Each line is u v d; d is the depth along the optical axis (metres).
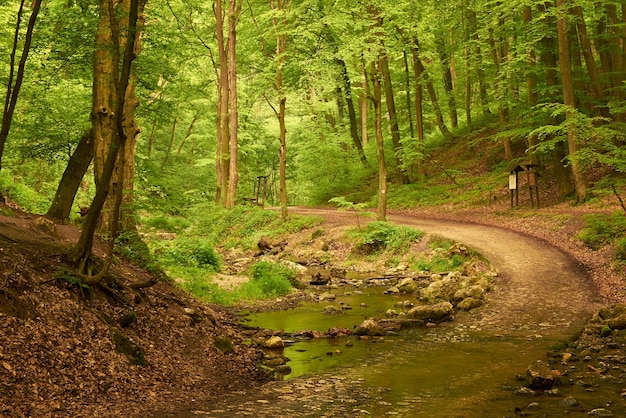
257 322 13.70
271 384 8.54
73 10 11.62
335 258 25.80
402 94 41.25
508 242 21.50
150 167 12.35
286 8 29.33
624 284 14.96
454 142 42.94
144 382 7.82
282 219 32.44
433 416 6.78
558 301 14.50
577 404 7.04
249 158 50.94
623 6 26.81
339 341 11.66
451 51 39.38
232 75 34.09
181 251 20.55
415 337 11.88
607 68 26.62
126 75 8.29
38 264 8.67
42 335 7.40
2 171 20.12
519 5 24.59
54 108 16.08
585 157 18.67
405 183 39.50
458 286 16.77
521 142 37.00
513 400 7.37
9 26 15.56
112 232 9.06
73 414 6.35
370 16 25.53
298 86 32.34
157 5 21.08
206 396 7.77
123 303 9.55
